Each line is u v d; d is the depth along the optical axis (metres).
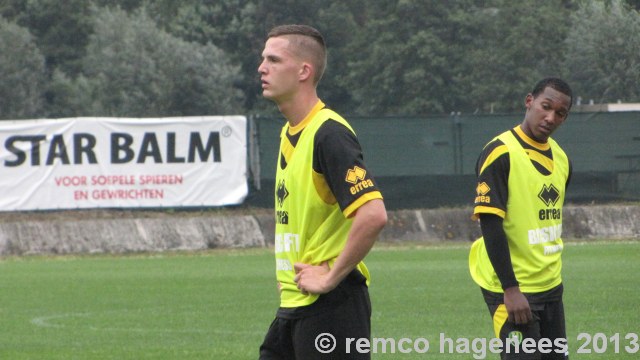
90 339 41.81
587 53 190.12
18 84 192.88
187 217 88.19
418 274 65.88
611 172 93.00
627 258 75.00
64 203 87.00
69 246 84.94
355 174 18.25
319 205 18.80
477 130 91.75
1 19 196.62
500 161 23.83
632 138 93.00
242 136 89.56
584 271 65.75
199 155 89.00
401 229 90.31
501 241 23.44
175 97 198.12
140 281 63.97
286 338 19.67
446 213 91.56
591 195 93.19
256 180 90.06
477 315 47.09
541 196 24.09
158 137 88.25
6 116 191.50
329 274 18.41
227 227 88.31
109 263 77.44
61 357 37.44
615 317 45.59
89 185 87.44
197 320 47.12
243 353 38.19
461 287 58.50
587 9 196.38
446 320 45.59
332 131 18.47
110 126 87.50
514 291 23.30
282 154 19.41
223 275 67.25
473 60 198.75
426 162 91.75
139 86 196.75
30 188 86.50
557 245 24.44
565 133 92.94
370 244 18.23
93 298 55.62
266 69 18.97
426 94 199.12
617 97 185.88
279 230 19.50
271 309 50.72
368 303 19.36
